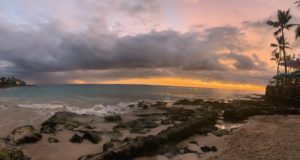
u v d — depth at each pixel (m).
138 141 12.34
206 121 18.34
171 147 13.16
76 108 30.50
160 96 59.00
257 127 17.89
